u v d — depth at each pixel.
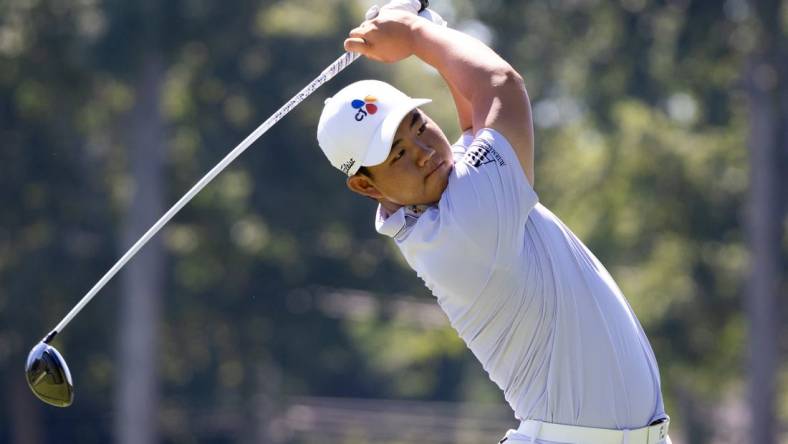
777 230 88.25
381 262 114.75
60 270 103.50
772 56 83.94
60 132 105.25
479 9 88.69
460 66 13.02
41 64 101.19
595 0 86.19
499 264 12.34
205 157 105.56
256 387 115.12
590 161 98.44
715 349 96.81
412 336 124.00
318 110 106.12
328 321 115.62
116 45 91.12
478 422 129.62
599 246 96.56
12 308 102.88
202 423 117.25
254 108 104.88
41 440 111.06
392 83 109.31
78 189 106.75
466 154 12.59
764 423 87.81
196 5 93.88
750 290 88.25
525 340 12.59
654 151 94.38
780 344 95.12
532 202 12.43
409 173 12.55
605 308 12.67
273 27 104.06
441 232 12.37
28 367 14.02
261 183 107.38
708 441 106.50
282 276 112.56
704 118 90.69
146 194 100.56
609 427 12.52
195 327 113.12
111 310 103.94
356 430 121.88
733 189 94.56
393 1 13.97
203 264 111.69
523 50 91.06
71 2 98.69
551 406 12.56
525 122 12.70
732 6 83.62
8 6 97.62
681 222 95.44
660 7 83.38
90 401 112.56
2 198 104.69
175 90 106.44
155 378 102.50
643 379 12.76
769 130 86.25
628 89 86.50
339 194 108.75
